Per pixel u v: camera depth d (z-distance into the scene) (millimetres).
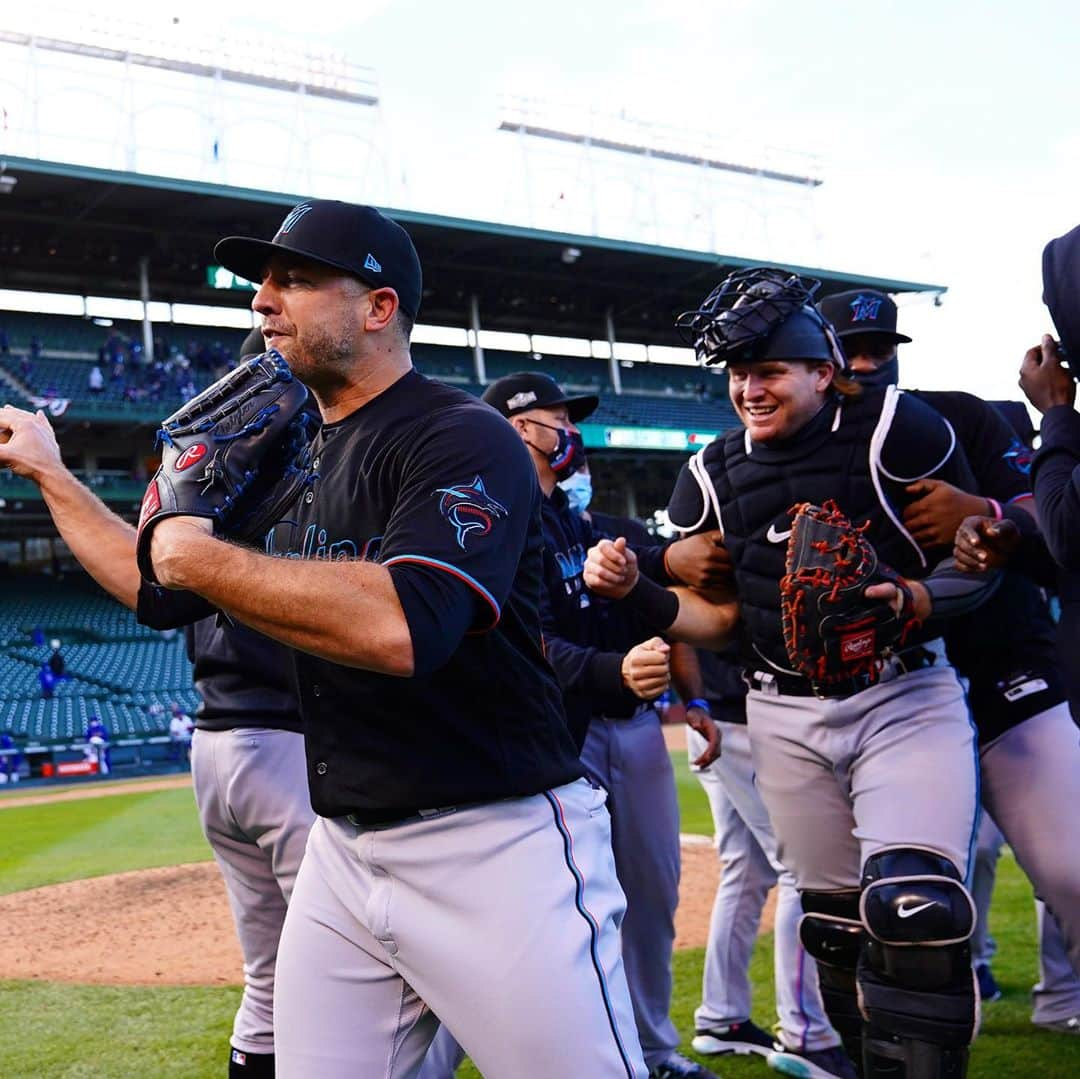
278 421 1730
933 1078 2398
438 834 1803
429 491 1712
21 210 25047
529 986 1737
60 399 24859
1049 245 2393
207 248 27734
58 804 13547
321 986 1907
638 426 29000
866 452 2633
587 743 3199
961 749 2551
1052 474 2426
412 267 2002
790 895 3484
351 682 1805
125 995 4402
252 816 2803
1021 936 4734
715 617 2865
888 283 34500
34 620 26062
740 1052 3574
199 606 2127
